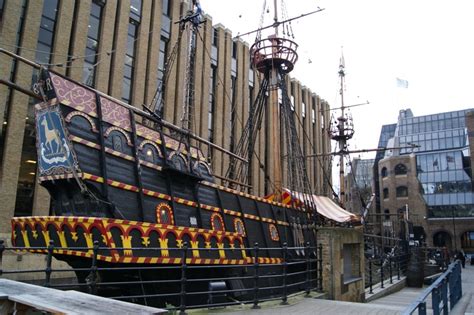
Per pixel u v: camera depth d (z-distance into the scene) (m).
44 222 9.34
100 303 3.25
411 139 94.81
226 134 34.81
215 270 12.18
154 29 29.33
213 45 35.47
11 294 3.69
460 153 86.25
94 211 9.27
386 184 85.69
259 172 37.31
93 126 9.74
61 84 9.48
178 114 29.72
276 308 10.79
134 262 9.07
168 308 8.94
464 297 14.39
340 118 44.38
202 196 12.44
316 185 50.94
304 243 17.61
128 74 27.52
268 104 40.16
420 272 26.59
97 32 25.83
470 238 81.19
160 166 11.14
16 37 21.75
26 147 21.78
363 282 17.20
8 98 21.31
